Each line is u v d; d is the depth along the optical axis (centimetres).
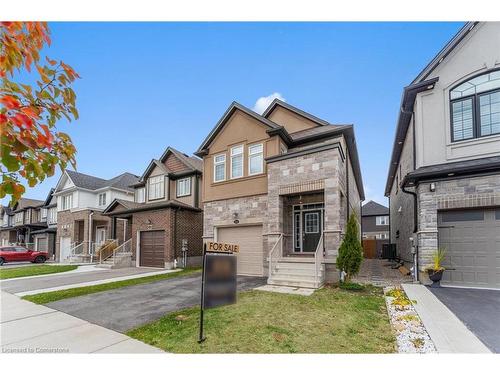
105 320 627
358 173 1902
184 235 1678
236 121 1416
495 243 876
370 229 3872
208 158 1502
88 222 2467
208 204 1462
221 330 538
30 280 1231
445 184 938
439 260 904
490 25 974
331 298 764
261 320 586
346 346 471
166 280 1138
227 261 563
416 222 1091
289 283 954
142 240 1759
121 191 2644
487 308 654
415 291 826
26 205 3759
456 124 1008
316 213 1239
